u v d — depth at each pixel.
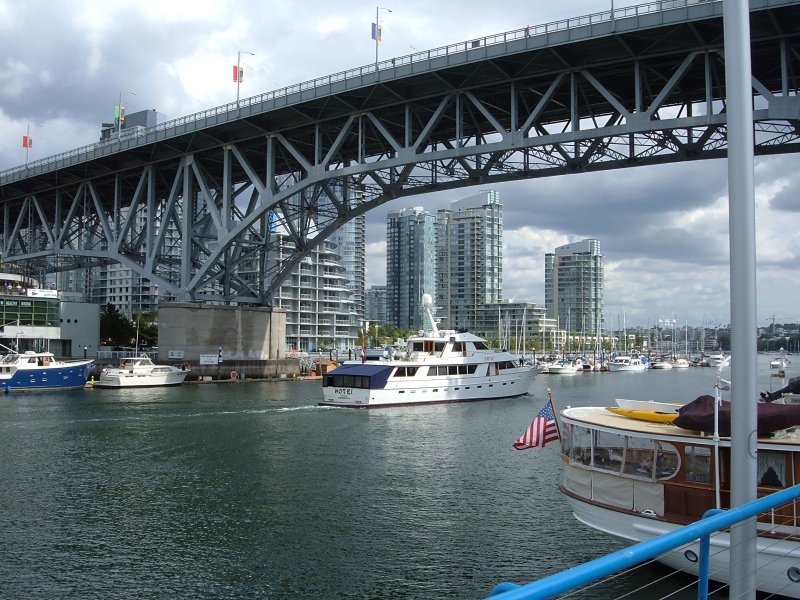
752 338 5.75
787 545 14.37
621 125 46.12
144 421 45.31
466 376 58.66
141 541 20.36
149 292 169.38
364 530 21.28
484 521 22.14
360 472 29.36
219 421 45.56
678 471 16.22
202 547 19.83
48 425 43.38
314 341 138.25
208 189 74.88
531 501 24.53
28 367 68.12
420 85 53.91
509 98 56.78
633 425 17.61
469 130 63.38
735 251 5.80
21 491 26.14
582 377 113.31
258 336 84.50
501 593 3.78
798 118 41.19
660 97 45.12
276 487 26.69
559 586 3.93
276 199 64.38
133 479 28.12
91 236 83.06
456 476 28.53
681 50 45.00
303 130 65.94
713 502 15.70
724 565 14.88
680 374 127.94
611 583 16.66
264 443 36.81
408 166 57.28
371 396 53.19
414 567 18.28
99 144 75.94
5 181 86.81
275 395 65.50
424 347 57.81
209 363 80.62
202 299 75.50
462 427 43.09
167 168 78.12
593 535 20.73
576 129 48.12
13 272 101.12
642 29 42.94
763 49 45.22
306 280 136.62
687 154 48.59
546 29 46.09
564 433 19.34
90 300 181.25
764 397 20.17
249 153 72.44
